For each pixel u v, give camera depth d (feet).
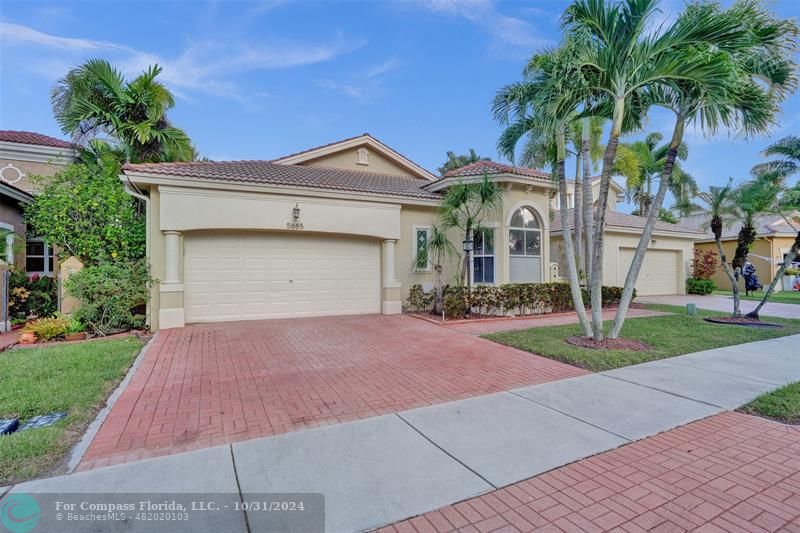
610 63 24.53
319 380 19.30
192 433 13.30
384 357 23.84
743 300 58.54
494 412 15.25
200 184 33.22
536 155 38.75
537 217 44.93
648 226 27.22
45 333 27.32
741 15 22.82
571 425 14.06
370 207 40.27
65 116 37.60
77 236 33.14
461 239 43.73
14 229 39.17
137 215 37.27
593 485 10.32
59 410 15.25
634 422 14.35
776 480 10.60
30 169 50.08
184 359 23.08
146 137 38.09
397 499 9.64
